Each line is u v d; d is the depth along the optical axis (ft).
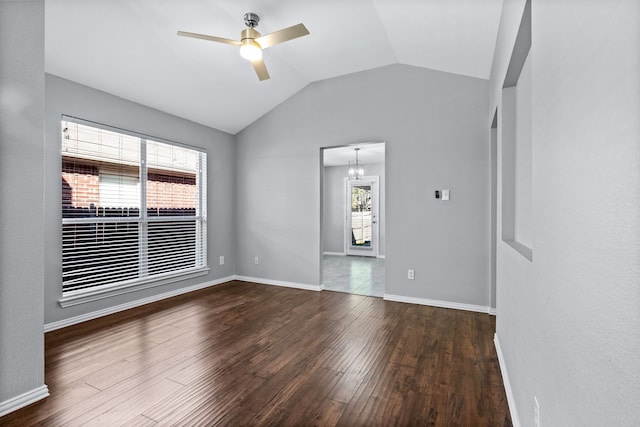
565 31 2.97
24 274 5.97
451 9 7.91
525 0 4.53
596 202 2.29
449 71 11.96
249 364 7.69
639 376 1.68
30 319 6.05
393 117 13.03
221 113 14.55
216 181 15.72
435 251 12.32
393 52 12.01
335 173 28.48
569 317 2.86
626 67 1.82
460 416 5.79
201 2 8.98
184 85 11.96
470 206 11.76
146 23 9.07
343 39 11.07
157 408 5.97
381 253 26.61
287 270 15.47
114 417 5.70
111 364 7.63
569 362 2.85
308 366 7.59
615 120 1.98
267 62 12.51
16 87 5.84
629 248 1.79
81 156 10.46
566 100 2.95
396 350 8.47
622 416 1.88
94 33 8.77
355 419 5.70
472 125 11.73
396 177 12.96
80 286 10.49
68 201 10.16
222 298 13.38
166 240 13.43
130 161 11.97
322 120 14.52
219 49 10.93
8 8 5.74
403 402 6.20
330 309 11.94
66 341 8.91
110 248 11.35
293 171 15.29
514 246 6.36
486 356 8.11
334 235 28.58
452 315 11.25
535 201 4.23
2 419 5.57
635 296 1.72
